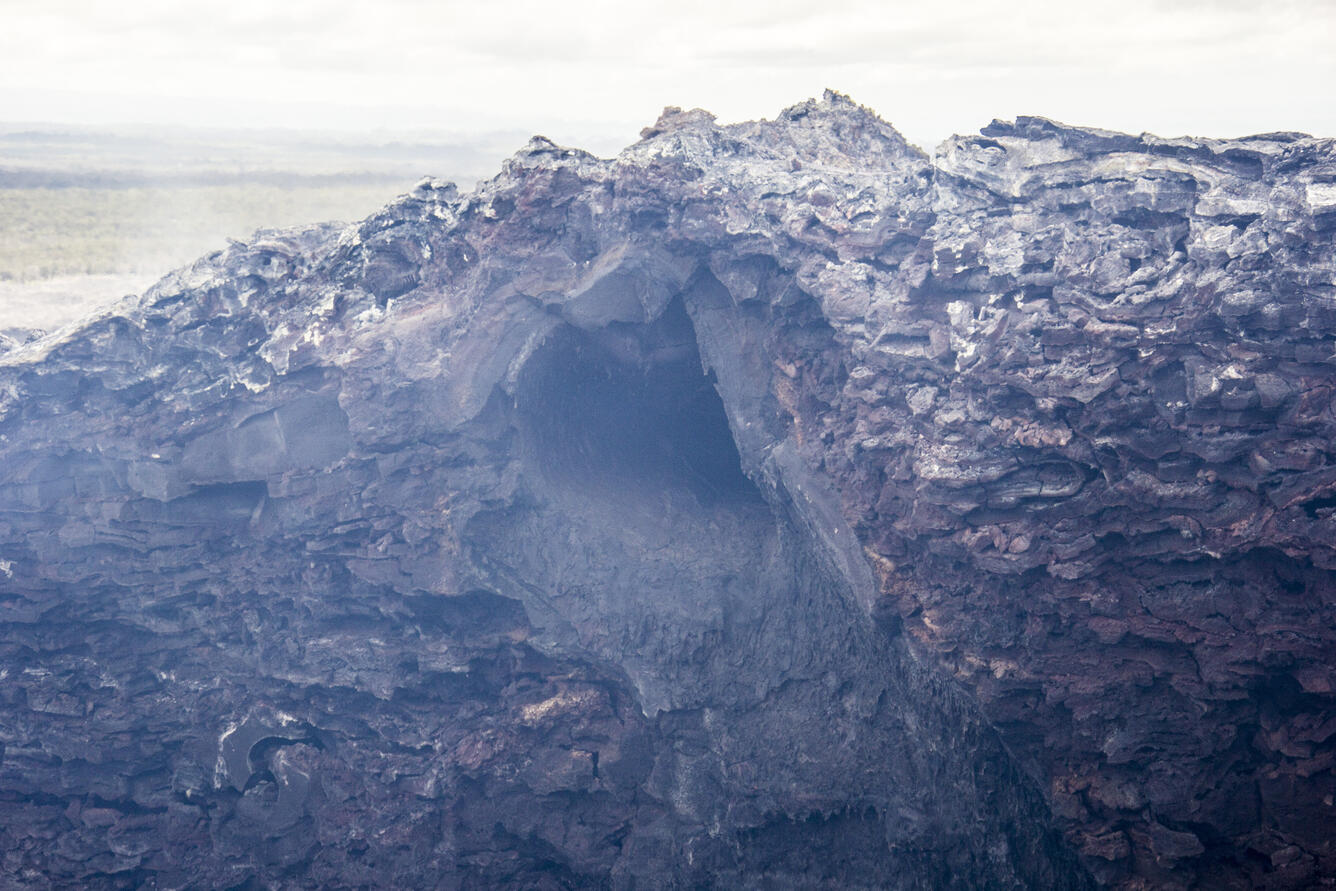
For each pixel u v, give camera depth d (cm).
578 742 2806
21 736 3133
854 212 2439
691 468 3128
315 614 2931
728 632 2708
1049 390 2058
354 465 2806
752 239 2522
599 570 2758
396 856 2894
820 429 2480
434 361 2720
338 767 2959
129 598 3034
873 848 2483
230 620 3011
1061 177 2225
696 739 2706
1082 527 2069
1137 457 2009
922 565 2267
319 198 12231
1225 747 1997
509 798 2838
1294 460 1873
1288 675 1939
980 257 2247
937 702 2330
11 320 7388
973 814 2298
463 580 2797
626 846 2758
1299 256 1911
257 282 2895
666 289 2639
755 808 2602
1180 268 2034
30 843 3155
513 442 2767
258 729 2988
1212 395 1919
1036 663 2111
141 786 3105
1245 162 2055
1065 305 2125
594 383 2933
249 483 2898
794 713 2605
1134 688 2055
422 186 2881
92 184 13388
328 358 2756
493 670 2916
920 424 2264
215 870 3059
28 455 2983
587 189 2688
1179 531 1988
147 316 2895
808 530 2486
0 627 3134
